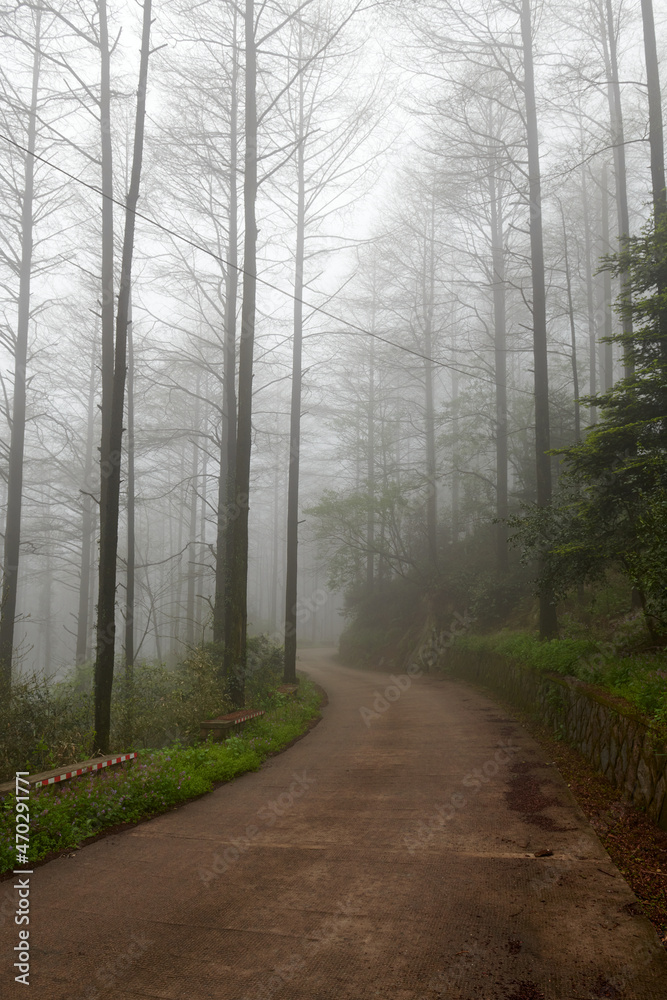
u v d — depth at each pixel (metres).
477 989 3.11
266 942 3.74
